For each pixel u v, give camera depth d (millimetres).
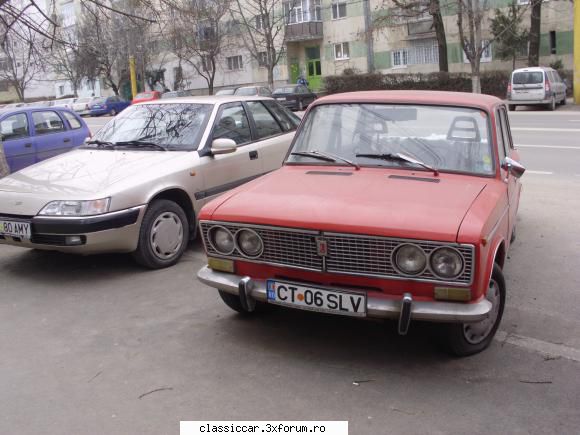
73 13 37719
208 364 4008
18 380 3861
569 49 34375
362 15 42000
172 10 13766
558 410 3359
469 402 3459
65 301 5250
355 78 37906
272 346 4250
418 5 32375
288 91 34000
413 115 4773
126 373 3916
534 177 10555
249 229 3967
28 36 9891
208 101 7074
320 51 44969
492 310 4043
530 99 24812
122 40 39938
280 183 4434
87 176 5879
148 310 4980
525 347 4168
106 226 5461
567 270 5770
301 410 3426
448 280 3500
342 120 4957
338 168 4637
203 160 6430
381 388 3641
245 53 48875
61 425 3344
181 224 6176
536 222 7582
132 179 5762
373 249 3625
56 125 11453
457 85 34000
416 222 3562
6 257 6715
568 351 4105
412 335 4383
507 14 35250
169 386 3732
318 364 3967
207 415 3406
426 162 4461
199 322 4707
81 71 42625
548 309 4848
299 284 3840
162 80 53562
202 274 4270
